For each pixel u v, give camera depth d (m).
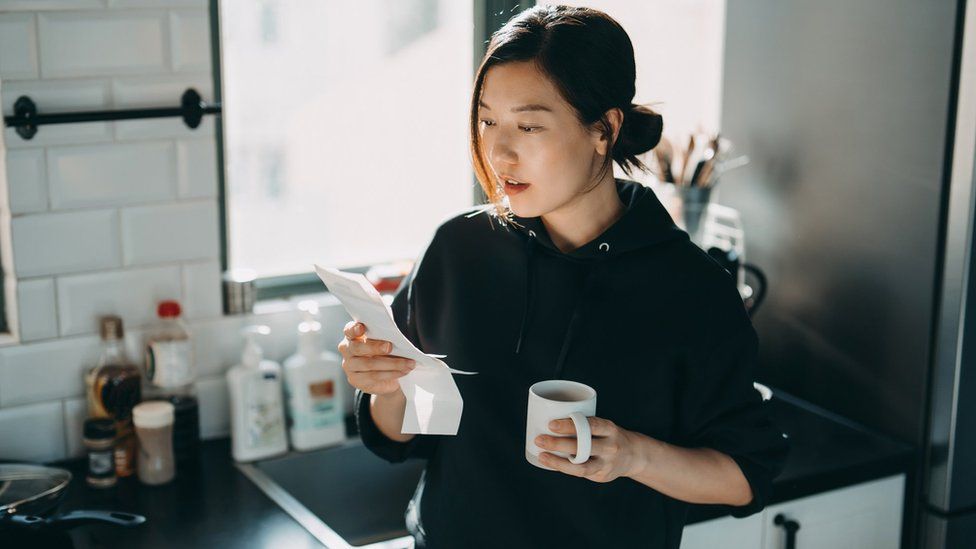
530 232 1.32
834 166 2.08
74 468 1.86
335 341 2.13
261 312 2.03
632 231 1.29
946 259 1.87
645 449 1.18
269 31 2.12
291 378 1.96
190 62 1.87
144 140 1.86
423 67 2.30
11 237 1.78
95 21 1.77
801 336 2.21
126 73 1.82
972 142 1.80
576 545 1.31
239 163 2.15
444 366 1.13
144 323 1.92
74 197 1.81
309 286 2.19
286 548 1.57
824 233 2.12
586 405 1.11
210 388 2.00
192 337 1.95
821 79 2.08
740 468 1.26
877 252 2.01
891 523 1.96
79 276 1.84
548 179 1.19
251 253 2.19
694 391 1.28
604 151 1.24
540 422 1.12
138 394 1.84
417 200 2.36
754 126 2.27
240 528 1.64
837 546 1.90
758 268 2.28
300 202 2.23
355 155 2.27
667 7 2.61
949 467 1.92
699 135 2.30
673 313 1.27
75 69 1.77
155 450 1.78
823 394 2.17
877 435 2.02
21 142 1.75
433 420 1.18
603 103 1.19
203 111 1.88
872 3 1.95
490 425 1.33
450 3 2.30
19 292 1.80
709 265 1.29
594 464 1.11
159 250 1.91
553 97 1.17
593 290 1.30
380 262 2.30
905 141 1.92
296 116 2.19
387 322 1.11
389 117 2.29
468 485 1.34
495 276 1.36
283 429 1.96
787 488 1.79
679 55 2.65
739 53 2.28
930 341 1.92
